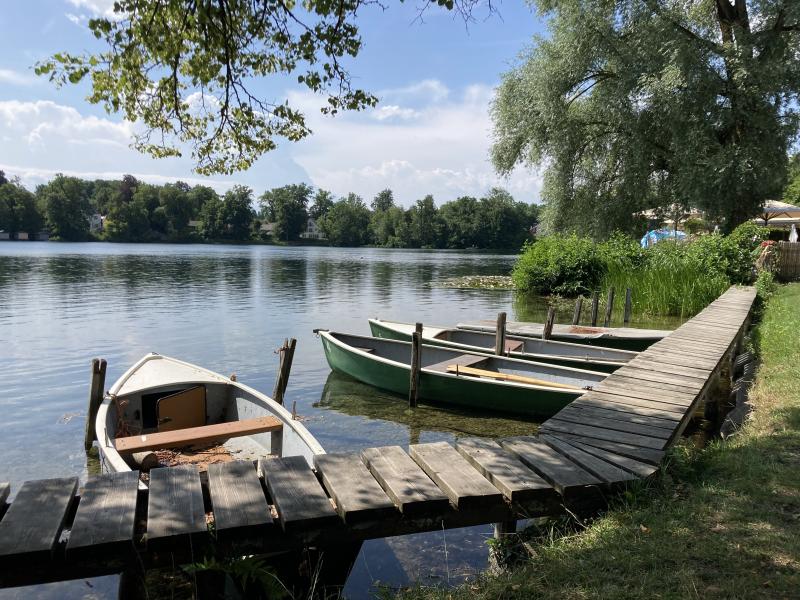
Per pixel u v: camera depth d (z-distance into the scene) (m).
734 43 18.84
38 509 3.09
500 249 114.38
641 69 19.42
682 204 21.95
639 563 2.94
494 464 3.83
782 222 28.12
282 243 133.12
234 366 11.92
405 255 78.62
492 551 4.01
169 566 3.01
